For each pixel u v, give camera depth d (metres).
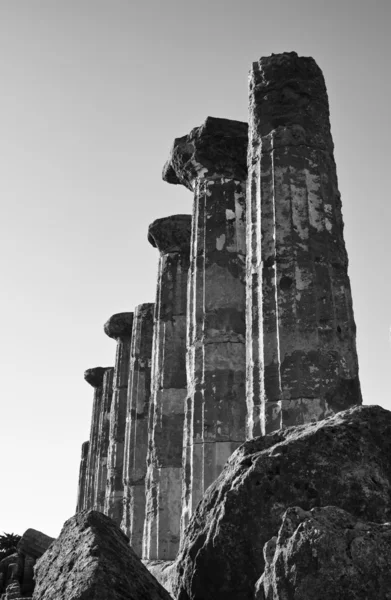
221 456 11.93
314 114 10.69
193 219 13.70
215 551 5.55
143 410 21.39
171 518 15.48
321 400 8.94
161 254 18.25
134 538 19.56
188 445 12.27
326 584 4.31
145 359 22.05
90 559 5.61
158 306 17.75
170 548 15.06
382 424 5.80
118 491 24.53
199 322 12.94
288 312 9.45
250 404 9.41
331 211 10.14
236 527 5.52
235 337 12.75
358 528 4.53
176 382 16.88
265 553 4.80
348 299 9.74
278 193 10.10
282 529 4.64
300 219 9.92
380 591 4.27
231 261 13.16
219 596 5.50
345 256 10.07
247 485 5.57
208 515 5.82
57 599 5.34
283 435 6.05
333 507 4.71
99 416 31.92
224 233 13.31
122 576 5.55
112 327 26.64
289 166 10.20
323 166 10.38
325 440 5.60
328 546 4.40
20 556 18.45
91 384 32.75
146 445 20.95
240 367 12.59
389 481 5.51
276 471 5.55
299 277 9.59
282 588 4.43
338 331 9.42
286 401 9.00
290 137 10.37
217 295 12.95
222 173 13.68
